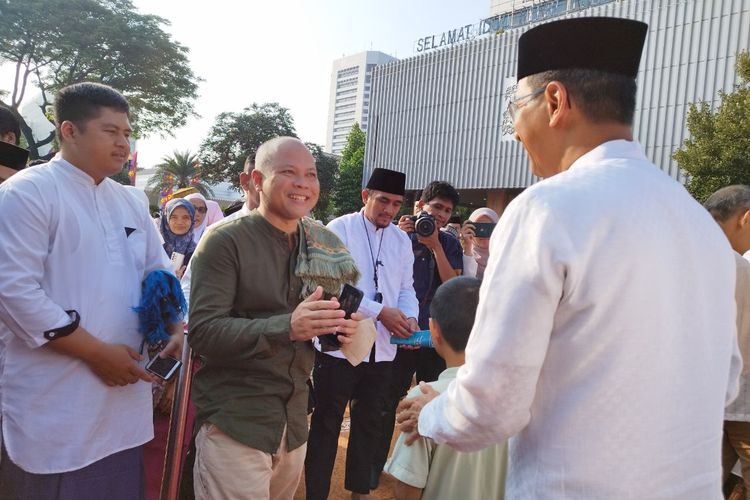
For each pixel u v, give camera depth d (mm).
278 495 2602
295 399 2414
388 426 4160
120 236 2367
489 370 1263
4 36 27391
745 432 2941
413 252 4531
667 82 29234
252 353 2146
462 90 38625
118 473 2305
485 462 1849
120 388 2281
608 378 1217
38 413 2105
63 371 2119
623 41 1429
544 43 1488
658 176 1380
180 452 2857
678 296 1268
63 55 28906
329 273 2484
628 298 1217
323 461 3609
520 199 1347
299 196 2303
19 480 2146
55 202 2127
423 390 1943
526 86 1551
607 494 1208
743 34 26953
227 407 2279
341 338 2273
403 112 42500
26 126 25000
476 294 2021
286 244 2439
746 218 3018
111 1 30688
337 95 184375
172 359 2350
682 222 1323
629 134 1477
